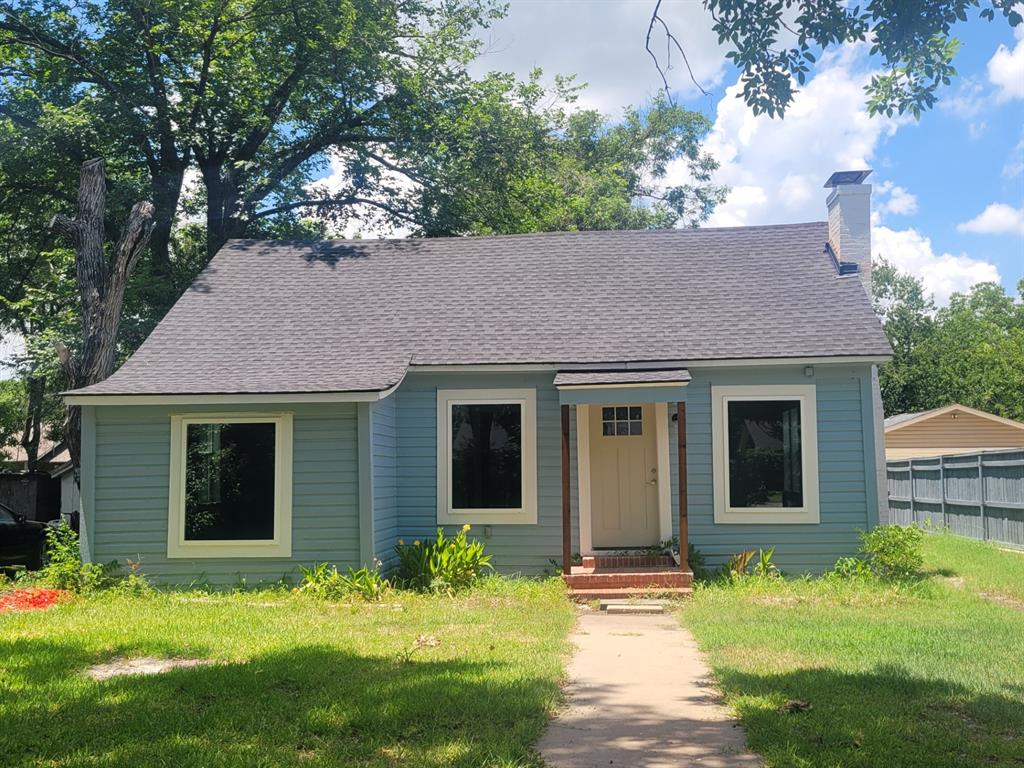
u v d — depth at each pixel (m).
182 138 22.78
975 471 19.83
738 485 14.68
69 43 22.98
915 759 5.53
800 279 16.44
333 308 16.36
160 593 13.20
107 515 13.66
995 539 18.75
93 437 13.71
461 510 14.87
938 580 13.85
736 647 9.16
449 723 6.41
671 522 14.78
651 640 10.01
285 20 23.59
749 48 8.66
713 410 14.75
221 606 12.12
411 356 14.84
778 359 14.38
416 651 9.02
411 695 7.06
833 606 11.96
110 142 22.83
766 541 14.57
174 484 13.65
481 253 18.02
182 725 6.34
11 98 23.81
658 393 13.62
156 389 13.52
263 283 17.16
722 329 15.21
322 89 24.53
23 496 26.12
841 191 16.69
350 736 6.16
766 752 5.73
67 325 20.17
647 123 42.19
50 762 5.61
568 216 32.91
